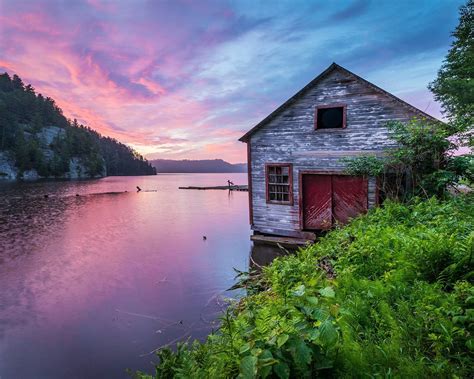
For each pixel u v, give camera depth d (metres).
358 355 2.53
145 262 14.09
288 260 6.43
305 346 2.26
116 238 19.36
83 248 16.91
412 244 4.75
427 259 4.26
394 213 8.41
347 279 4.25
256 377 2.11
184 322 8.14
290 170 14.62
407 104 11.98
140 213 30.39
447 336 2.71
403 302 3.43
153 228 22.56
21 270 13.18
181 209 33.41
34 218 27.28
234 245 16.72
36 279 12.08
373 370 2.49
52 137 150.00
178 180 131.38
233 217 27.42
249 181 15.79
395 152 11.52
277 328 2.55
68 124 183.25
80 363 6.64
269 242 14.75
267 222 15.39
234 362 2.50
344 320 3.19
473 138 10.22
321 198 14.05
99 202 40.66
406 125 11.87
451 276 3.95
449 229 5.84
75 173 140.12
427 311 3.20
